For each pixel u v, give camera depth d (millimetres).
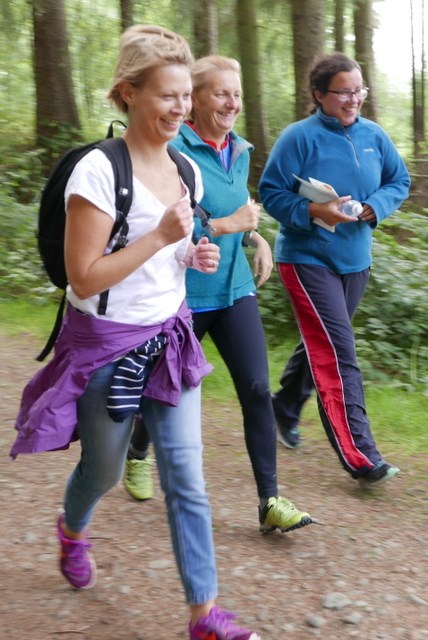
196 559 3084
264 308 8172
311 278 4902
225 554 4043
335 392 4836
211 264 3172
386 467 4703
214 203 4094
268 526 4188
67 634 3340
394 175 5094
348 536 4312
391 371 7453
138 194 2953
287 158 4891
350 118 4863
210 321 4188
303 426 5945
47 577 3760
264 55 16547
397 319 7914
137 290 3027
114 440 3141
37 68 15273
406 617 3604
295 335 8117
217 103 4078
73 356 3061
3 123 17688
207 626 3057
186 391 3152
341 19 16234
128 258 2893
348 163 4891
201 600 3072
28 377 6652
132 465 4539
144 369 3064
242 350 4148
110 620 3451
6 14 15398
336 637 3436
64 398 3035
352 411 4812
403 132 23500
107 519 4352
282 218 4855
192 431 3139
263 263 4352
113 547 4051
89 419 3111
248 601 3656
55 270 3176
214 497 4699
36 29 15180
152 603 3594
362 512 4625
